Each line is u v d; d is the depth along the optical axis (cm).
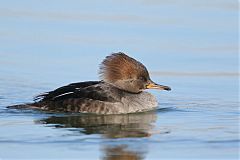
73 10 2947
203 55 2375
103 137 1538
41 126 1628
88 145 1474
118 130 1606
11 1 3103
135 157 1405
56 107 1770
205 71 2230
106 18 2817
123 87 1839
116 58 1847
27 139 1517
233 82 2134
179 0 3139
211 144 1491
